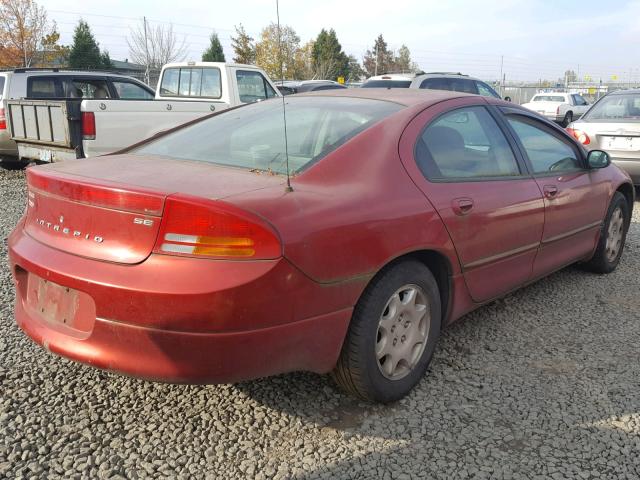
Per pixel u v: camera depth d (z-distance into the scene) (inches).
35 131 301.6
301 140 119.0
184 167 110.3
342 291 97.8
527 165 149.5
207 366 87.9
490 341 143.3
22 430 102.3
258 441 101.8
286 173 106.1
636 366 131.6
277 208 91.4
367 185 107.3
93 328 91.2
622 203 196.7
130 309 87.4
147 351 88.2
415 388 120.3
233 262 86.3
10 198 299.7
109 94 401.1
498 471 95.3
